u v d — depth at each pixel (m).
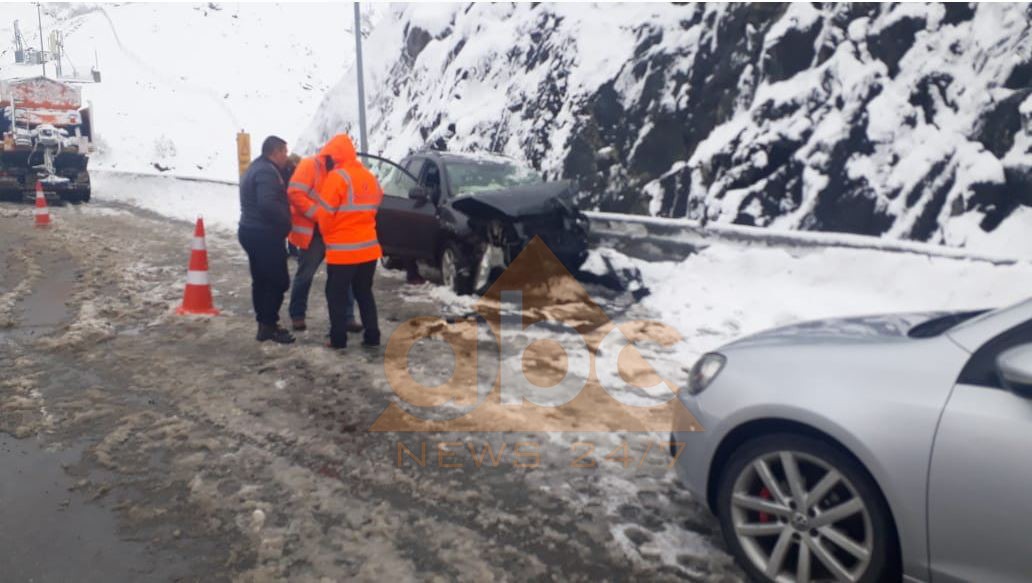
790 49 8.22
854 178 7.27
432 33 16.75
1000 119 6.62
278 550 2.71
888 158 7.16
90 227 12.97
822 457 2.37
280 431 3.92
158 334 5.85
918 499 2.14
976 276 5.80
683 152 8.92
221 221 14.83
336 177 5.20
